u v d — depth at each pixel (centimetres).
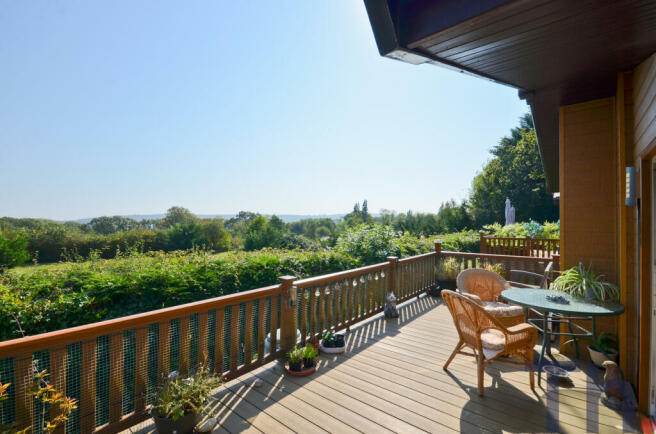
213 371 307
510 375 332
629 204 291
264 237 1470
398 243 838
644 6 165
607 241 361
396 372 339
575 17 176
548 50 227
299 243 1099
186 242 1415
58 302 360
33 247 1058
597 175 369
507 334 288
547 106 395
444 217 2253
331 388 307
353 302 483
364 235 813
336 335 403
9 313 331
